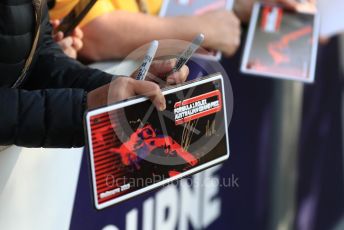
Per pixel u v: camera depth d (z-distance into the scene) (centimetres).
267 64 485
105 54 459
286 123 480
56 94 301
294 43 499
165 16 496
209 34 470
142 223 434
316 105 486
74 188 395
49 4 430
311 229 500
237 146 466
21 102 297
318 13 520
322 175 496
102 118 277
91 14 452
